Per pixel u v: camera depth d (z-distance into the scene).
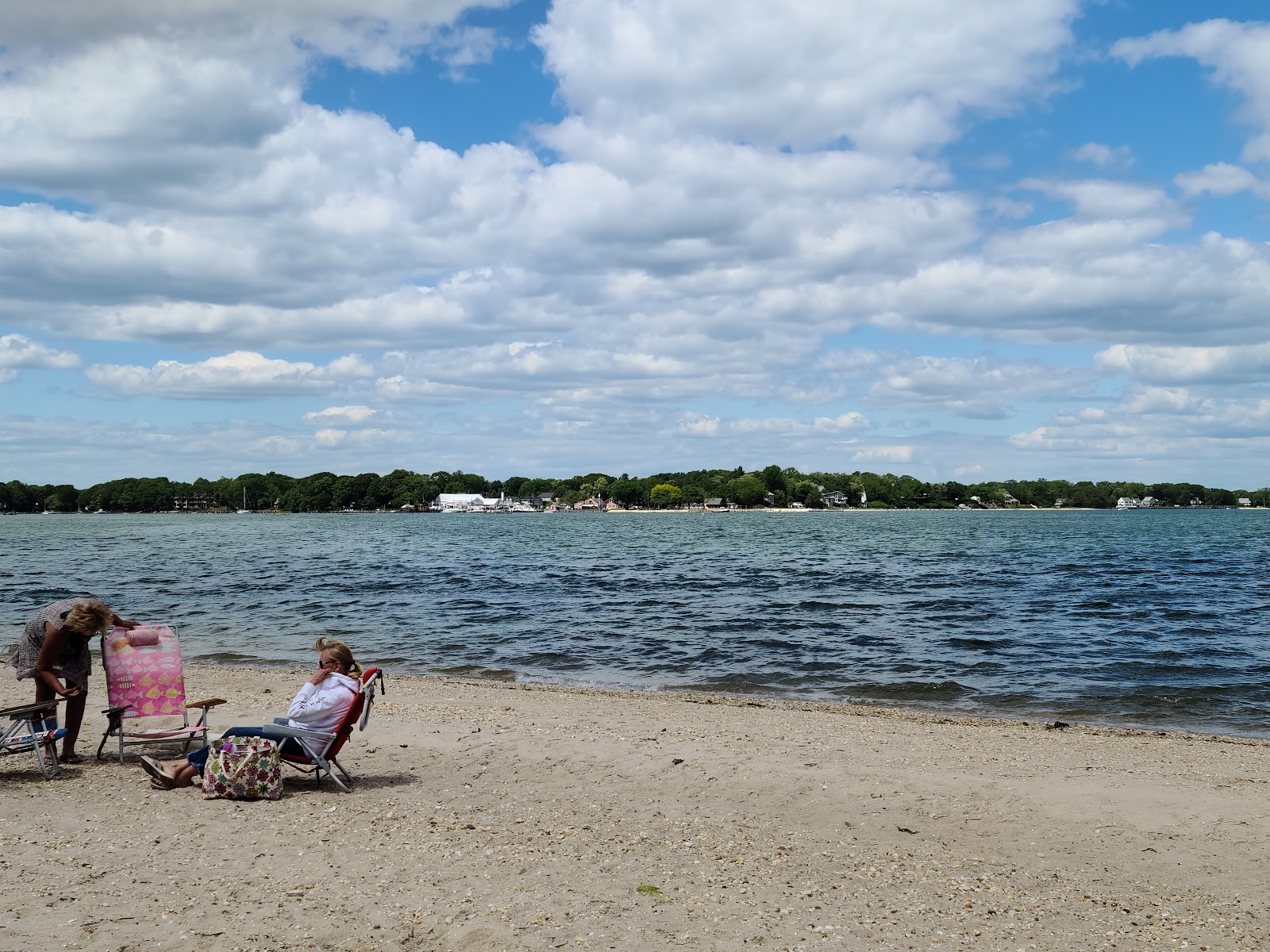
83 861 7.02
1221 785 9.71
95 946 5.55
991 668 19.56
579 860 7.19
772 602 31.72
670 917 6.11
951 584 38.75
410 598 33.44
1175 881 7.04
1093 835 8.10
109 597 33.81
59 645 9.73
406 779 9.67
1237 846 7.84
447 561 55.94
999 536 100.06
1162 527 131.75
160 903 6.22
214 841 7.54
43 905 6.15
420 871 6.89
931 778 9.82
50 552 68.00
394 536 106.44
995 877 7.07
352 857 7.19
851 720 14.05
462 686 17.11
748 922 6.06
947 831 8.15
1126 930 6.10
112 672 10.16
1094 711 15.65
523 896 6.42
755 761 10.51
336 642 9.55
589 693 16.64
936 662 20.22
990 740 12.34
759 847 7.60
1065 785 9.62
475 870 6.93
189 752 10.39
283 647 22.48
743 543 83.06
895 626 25.77
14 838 7.55
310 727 9.09
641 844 7.62
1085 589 36.62
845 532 115.94
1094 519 190.25
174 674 10.44
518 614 28.70
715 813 8.55
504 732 11.95
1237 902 6.63
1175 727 14.50
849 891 6.67
